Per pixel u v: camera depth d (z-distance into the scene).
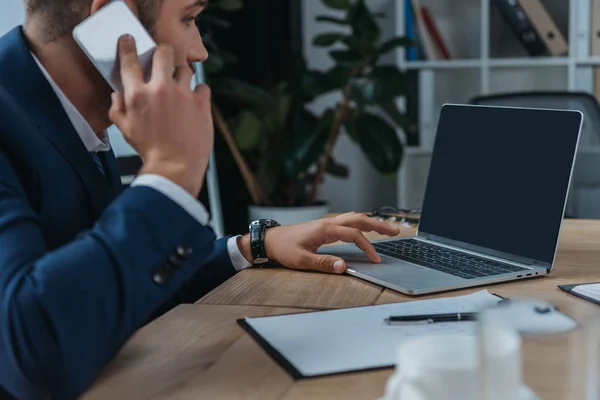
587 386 0.51
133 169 2.06
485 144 1.25
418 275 1.05
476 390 0.49
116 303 0.73
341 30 3.69
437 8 3.67
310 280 1.08
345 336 0.78
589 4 3.27
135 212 0.76
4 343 0.71
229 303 0.96
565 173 1.08
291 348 0.76
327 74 3.11
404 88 3.07
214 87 2.99
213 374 0.70
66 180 0.90
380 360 0.71
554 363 0.51
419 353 0.52
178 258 0.77
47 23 0.92
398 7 3.41
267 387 0.66
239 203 3.33
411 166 3.55
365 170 3.80
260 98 3.03
